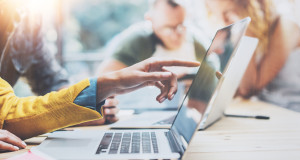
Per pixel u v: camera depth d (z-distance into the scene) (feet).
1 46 3.04
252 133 2.47
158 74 2.04
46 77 4.22
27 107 2.07
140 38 6.84
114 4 9.50
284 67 5.96
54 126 2.06
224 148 1.99
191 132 1.67
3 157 1.75
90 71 7.46
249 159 1.73
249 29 6.07
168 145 1.84
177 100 3.63
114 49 6.95
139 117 3.08
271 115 3.43
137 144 1.88
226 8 6.21
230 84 2.70
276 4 5.90
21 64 3.59
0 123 2.02
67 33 7.29
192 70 4.84
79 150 1.77
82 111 2.02
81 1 10.05
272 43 5.99
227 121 3.06
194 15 6.57
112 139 2.05
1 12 2.96
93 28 10.29
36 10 3.80
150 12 6.83
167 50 6.84
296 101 5.57
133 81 2.05
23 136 2.08
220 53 1.88
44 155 1.68
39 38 3.97
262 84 6.06
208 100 1.61
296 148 1.98
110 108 2.83
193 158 1.76
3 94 2.14
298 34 5.81
